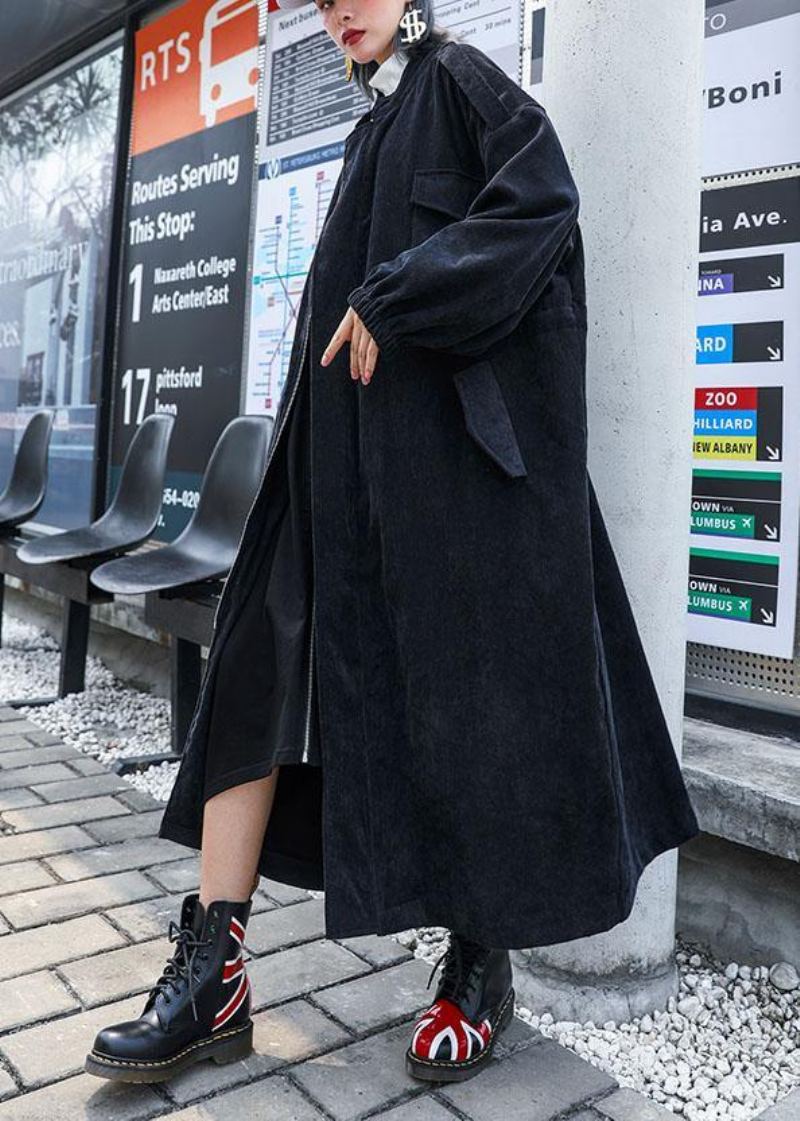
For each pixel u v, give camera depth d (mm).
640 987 1874
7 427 5855
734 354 2494
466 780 1433
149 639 4102
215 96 4262
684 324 1851
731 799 2000
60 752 3266
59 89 5352
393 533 1438
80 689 3988
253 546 1609
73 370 5180
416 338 1362
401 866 1476
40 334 5500
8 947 1999
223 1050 1616
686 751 2230
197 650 3213
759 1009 1940
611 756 1446
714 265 2523
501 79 1447
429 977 1932
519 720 1424
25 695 4039
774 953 2045
